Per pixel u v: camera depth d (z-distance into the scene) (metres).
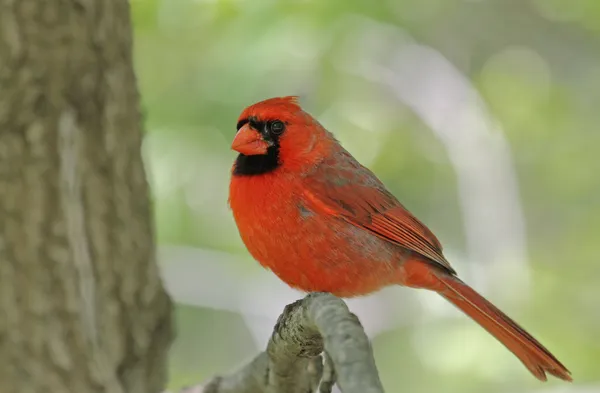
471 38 15.02
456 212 14.06
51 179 5.34
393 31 13.65
